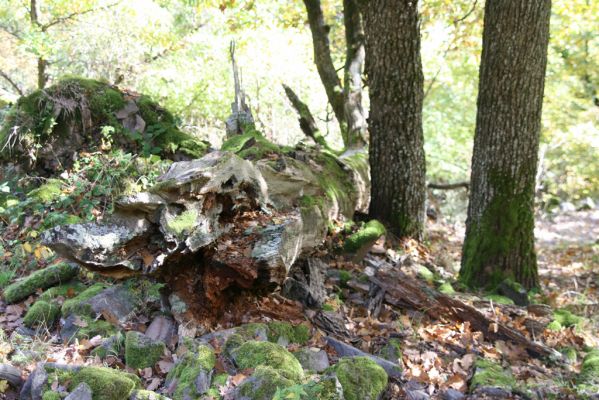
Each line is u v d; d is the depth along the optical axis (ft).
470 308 16.26
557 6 34.35
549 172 50.96
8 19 37.78
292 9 38.32
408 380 13.07
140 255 11.99
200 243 12.00
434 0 36.68
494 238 20.48
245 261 12.65
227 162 12.69
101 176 18.01
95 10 36.42
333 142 45.80
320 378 11.44
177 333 13.04
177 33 42.83
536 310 17.89
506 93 19.70
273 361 11.66
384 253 20.42
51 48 32.19
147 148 20.54
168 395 11.16
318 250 17.57
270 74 42.98
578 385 13.70
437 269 21.88
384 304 16.85
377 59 21.93
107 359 12.18
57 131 20.10
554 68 46.24
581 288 25.14
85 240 11.15
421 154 23.13
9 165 19.63
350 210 22.07
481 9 36.73
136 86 39.34
